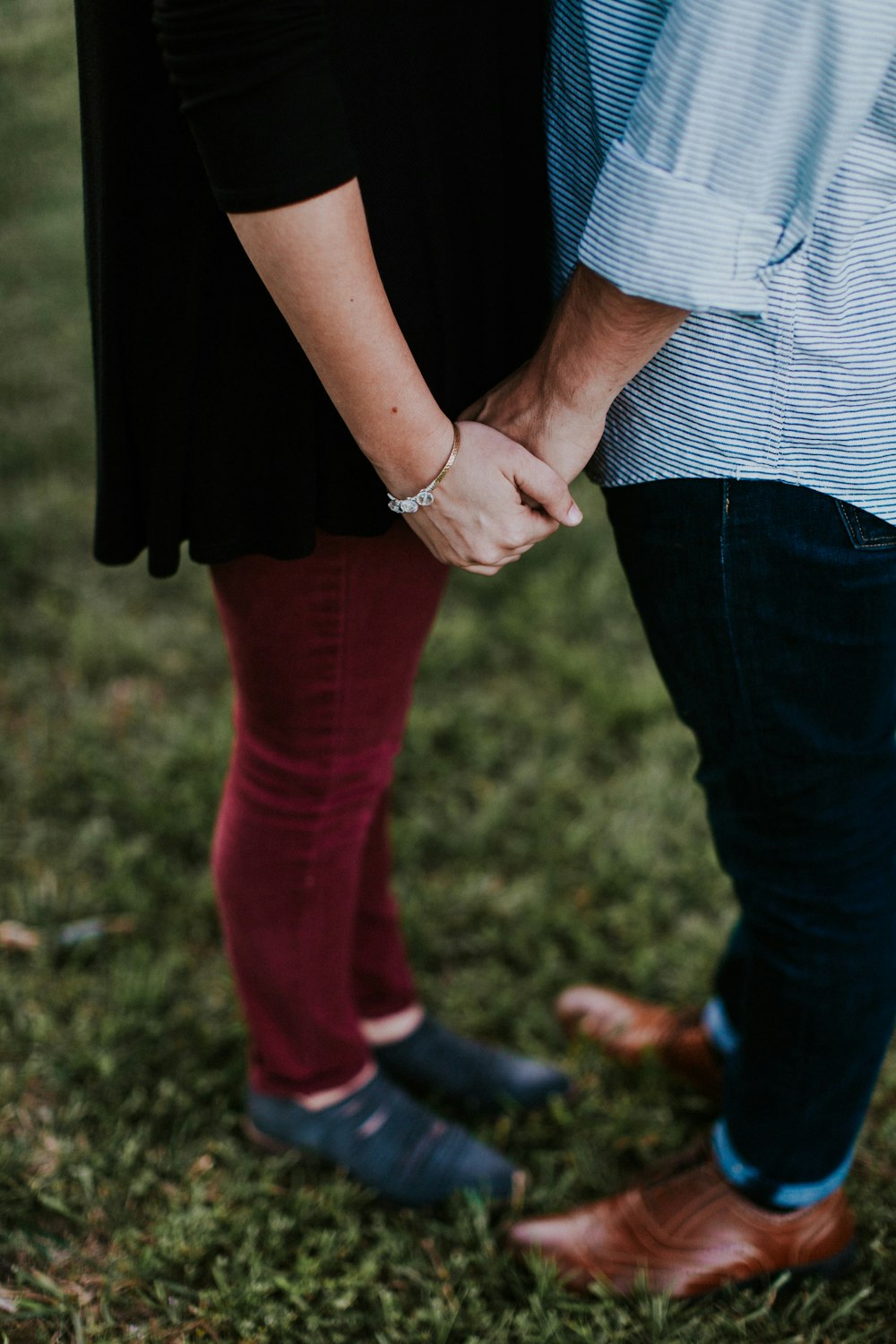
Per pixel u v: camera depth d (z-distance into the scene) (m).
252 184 0.85
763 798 1.15
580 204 1.04
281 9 0.81
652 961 1.85
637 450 1.04
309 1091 1.47
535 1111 1.64
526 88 1.03
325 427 1.06
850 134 0.82
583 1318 1.34
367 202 0.97
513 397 1.04
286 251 0.87
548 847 2.09
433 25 0.96
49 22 6.61
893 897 1.19
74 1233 1.39
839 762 1.11
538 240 1.09
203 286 1.02
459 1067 1.64
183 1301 1.32
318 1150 1.49
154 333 1.05
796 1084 1.24
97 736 2.30
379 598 1.19
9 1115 1.53
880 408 0.96
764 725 1.09
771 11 0.78
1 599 2.72
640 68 0.92
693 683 1.12
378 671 1.24
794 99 0.81
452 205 1.02
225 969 1.84
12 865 2.01
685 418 0.99
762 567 1.01
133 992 1.73
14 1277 1.32
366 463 1.08
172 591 2.81
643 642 2.63
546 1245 1.39
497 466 1.01
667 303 0.87
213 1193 1.47
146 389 1.08
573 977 1.87
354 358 0.93
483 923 1.95
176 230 1.00
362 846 1.37
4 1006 1.71
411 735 2.34
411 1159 1.48
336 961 1.40
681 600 1.07
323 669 1.21
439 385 1.08
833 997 1.19
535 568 2.90
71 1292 1.31
